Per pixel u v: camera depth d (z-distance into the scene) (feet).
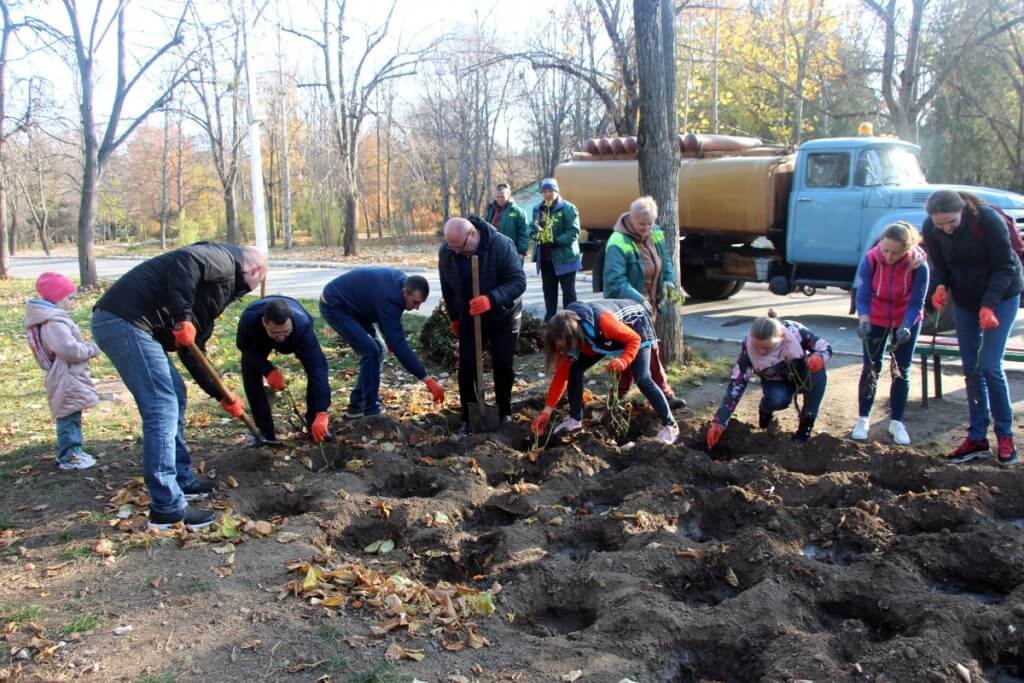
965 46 71.46
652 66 24.08
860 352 28.91
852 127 109.81
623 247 21.09
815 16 84.94
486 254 20.12
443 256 20.34
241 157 151.33
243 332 18.54
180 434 16.78
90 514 15.87
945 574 13.24
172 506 15.16
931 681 9.90
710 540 15.06
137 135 176.14
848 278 36.22
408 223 139.95
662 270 22.22
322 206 134.51
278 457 19.01
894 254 18.21
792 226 36.78
